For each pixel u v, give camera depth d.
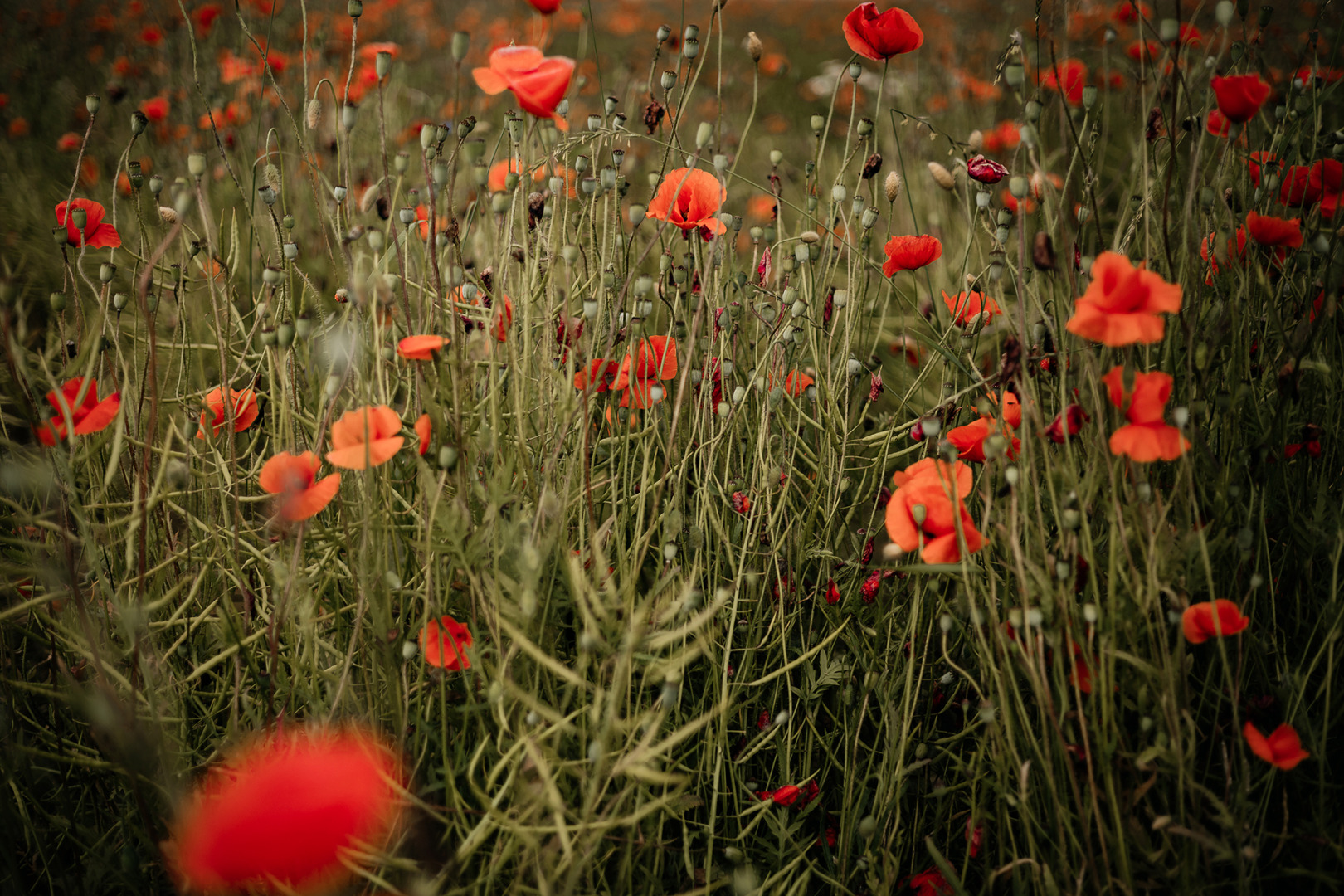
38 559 1.97
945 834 2.03
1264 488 1.96
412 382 2.02
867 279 2.21
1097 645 1.94
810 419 2.08
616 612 1.94
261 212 2.54
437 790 1.95
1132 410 1.89
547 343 2.01
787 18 9.67
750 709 2.05
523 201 2.00
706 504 2.01
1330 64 2.12
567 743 1.96
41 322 2.47
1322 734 1.91
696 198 2.05
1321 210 2.07
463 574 1.98
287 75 3.38
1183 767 1.88
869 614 2.06
